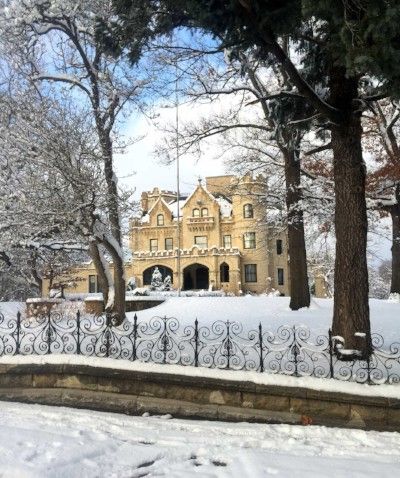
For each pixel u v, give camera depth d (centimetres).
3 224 1082
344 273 827
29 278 3038
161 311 1798
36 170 1062
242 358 798
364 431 632
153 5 811
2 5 1166
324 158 2036
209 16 728
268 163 2008
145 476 457
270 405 696
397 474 461
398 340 1106
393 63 616
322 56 923
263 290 5197
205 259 5303
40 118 1046
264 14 708
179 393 737
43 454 495
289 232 1759
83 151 1047
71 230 1111
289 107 1007
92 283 5422
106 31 889
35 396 802
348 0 612
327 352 809
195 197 5641
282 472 464
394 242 2322
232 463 497
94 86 1272
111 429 633
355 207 838
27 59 1245
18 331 855
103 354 825
